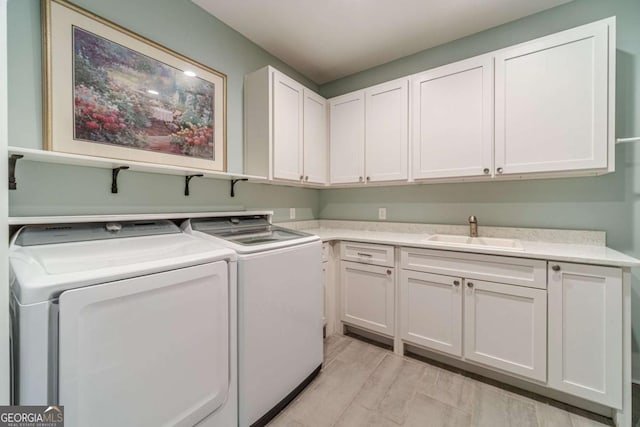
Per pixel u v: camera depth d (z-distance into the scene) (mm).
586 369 1349
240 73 2139
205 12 1879
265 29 2080
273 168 2049
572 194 1789
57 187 1263
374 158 2324
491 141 1777
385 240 1986
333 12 1891
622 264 1241
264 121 2045
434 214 2342
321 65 2607
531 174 1713
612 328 1289
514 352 1532
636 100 1603
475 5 1815
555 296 1416
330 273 2246
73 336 762
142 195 1566
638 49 1597
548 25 1852
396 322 1970
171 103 1670
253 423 1276
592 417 1361
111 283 840
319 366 1746
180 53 1724
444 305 1762
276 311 1407
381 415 1395
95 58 1339
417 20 1965
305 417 1387
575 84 1523
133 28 1497
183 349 1026
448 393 1554
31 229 1103
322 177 2561
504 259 1550
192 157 1797
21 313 706
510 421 1345
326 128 2609
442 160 1975
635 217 1618
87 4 1319
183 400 1024
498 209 2047
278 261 1422
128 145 1472
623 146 1635
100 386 812
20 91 1148
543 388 1519
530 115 1648
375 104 2311
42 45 1189
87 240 1195
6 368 695
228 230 1765
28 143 1165
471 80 1847
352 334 2289
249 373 1259
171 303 991
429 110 2027
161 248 1201
